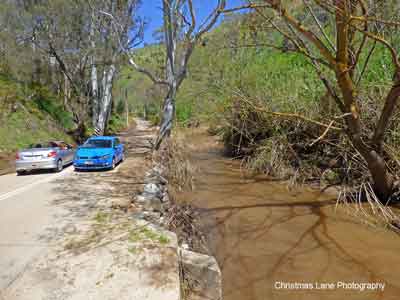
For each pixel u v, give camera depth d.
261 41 7.97
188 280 3.37
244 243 4.80
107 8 16.19
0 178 8.84
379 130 5.48
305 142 8.59
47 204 5.92
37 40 18.88
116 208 5.68
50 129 17.69
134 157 13.62
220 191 7.88
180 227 5.28
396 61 4.55
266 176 9.24
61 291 2.84
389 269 3.81
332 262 4.07
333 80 7.61
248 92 10.56
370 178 6.44
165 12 11.19
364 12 4.36
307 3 6.00
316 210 6.04
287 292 3.46
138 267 3.26
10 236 4.20
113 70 21.81
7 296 2.77
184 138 13.70
